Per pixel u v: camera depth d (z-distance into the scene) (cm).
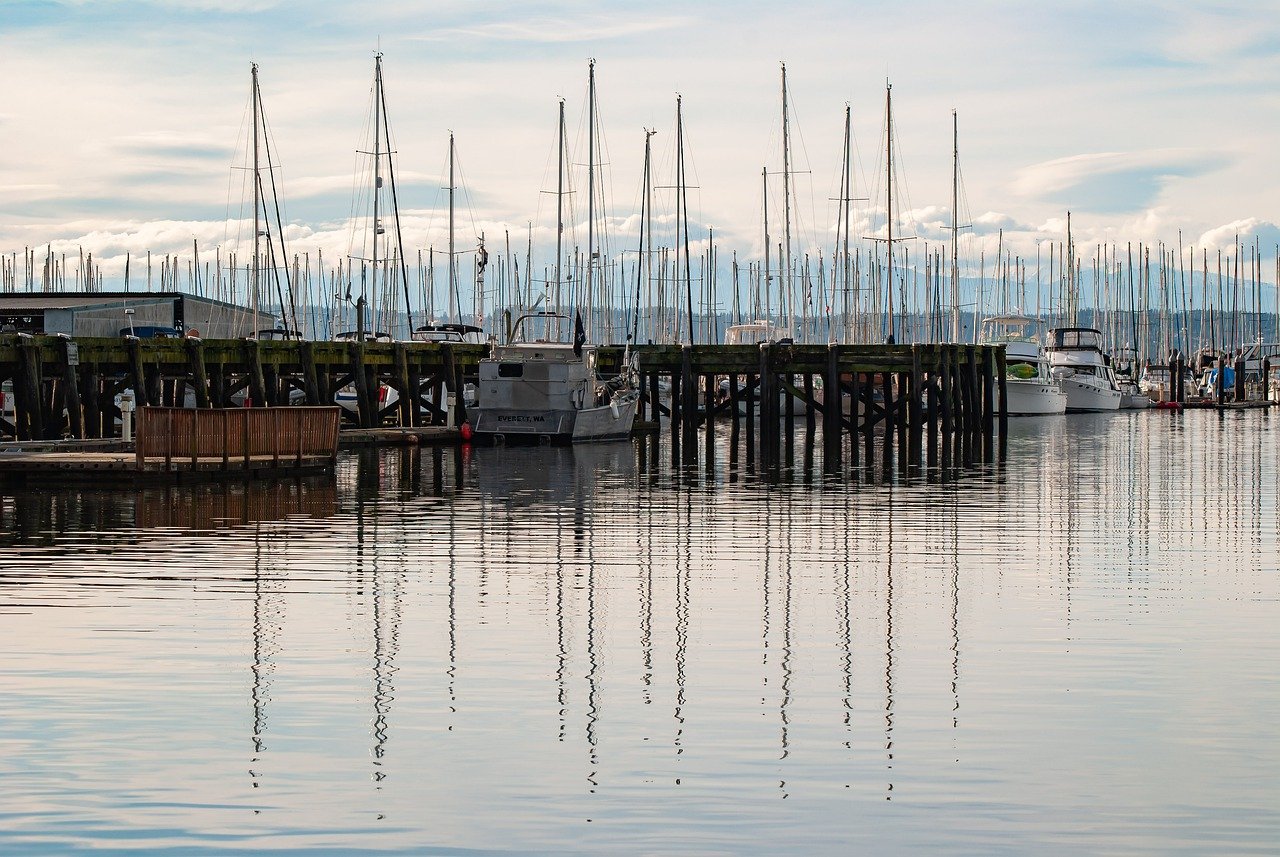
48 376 4722
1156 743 1491
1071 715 1587
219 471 3912
